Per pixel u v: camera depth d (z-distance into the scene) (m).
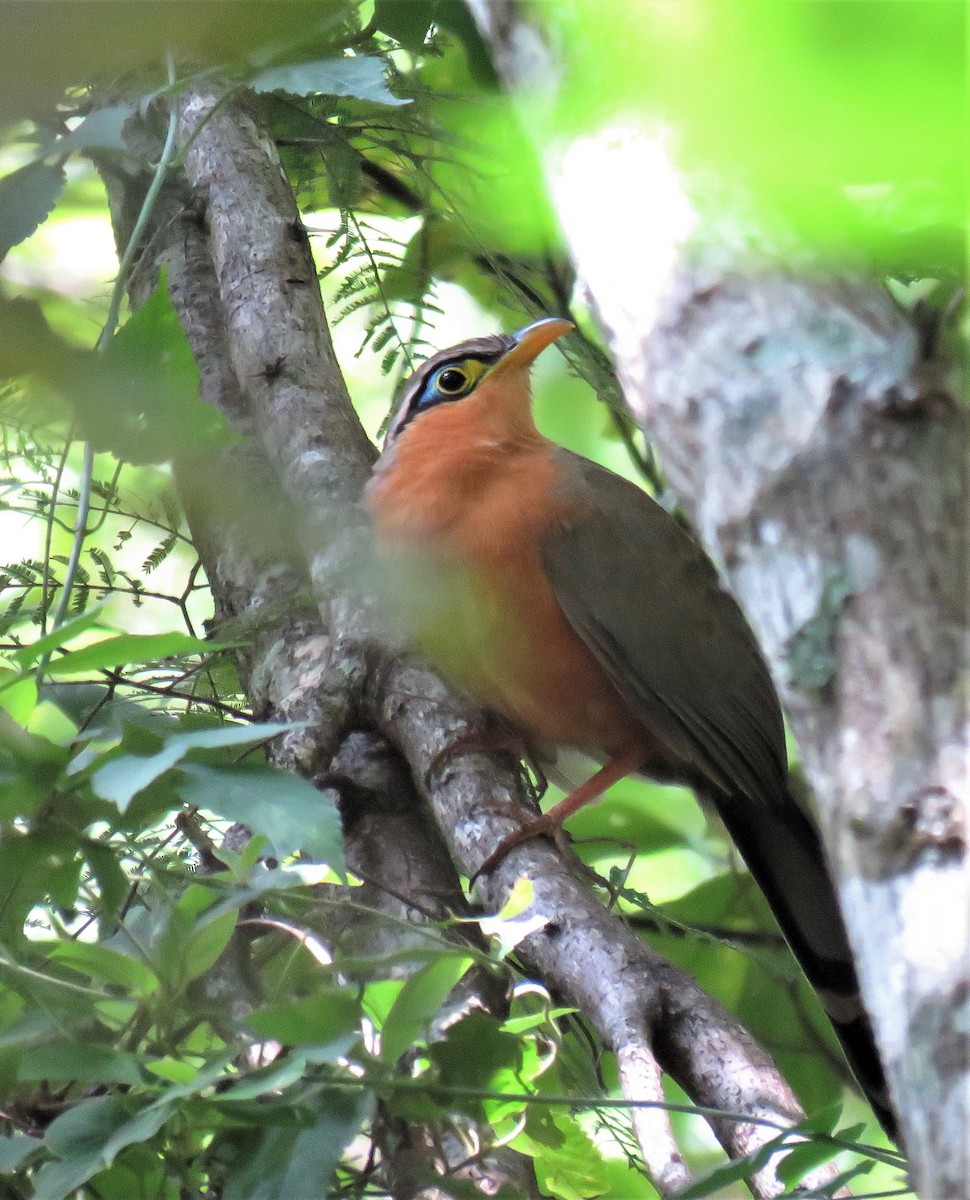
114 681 7.23
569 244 3.88
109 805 5.10
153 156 9.24
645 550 9.35
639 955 6.14
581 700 9.33
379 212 10.49
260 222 9.25
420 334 10.49
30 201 6.46
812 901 9.30
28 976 4.99
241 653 8.31
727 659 9.45
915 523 3.15
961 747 2.99
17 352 2.21
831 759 3.15
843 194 2.12
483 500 9.13
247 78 6.64
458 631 8.51
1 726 4.99
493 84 9.29
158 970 5.01
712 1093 5.61
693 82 1.76
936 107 1.54
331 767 7.80
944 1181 2.74
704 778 10.04
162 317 4.57
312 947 5.52
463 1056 5.23
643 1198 7.09
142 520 7.51
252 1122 4.77
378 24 8.93
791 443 3.30
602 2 2.92
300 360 8.91
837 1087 9.73
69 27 1.59
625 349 3.74
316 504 8.21
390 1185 5.36
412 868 7.31
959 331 3.36
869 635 3.12
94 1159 4.52
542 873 6.87
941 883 2.92
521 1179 5.61
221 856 5.43
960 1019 2.80
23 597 7.50
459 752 7.75
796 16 1.56
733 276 3.46
